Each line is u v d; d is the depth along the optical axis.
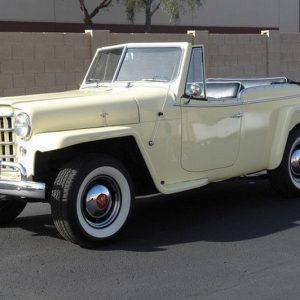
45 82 14.39
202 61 6.21
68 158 5.37
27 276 4.66
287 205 7.00
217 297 4.22
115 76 6.53
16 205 6.17
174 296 4.24
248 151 6.69
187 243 5.51
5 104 5.32
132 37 15.84
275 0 30.22
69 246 5.44
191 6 21.34
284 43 20.08
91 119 5.35
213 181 6.45
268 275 4.66
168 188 5.83
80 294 4.28
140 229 6.01
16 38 13.79
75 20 23.03
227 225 6.14
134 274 4.69
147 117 5.66
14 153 5.37
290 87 7.41
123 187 5.45
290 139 7.14
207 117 6.18
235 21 28.45
